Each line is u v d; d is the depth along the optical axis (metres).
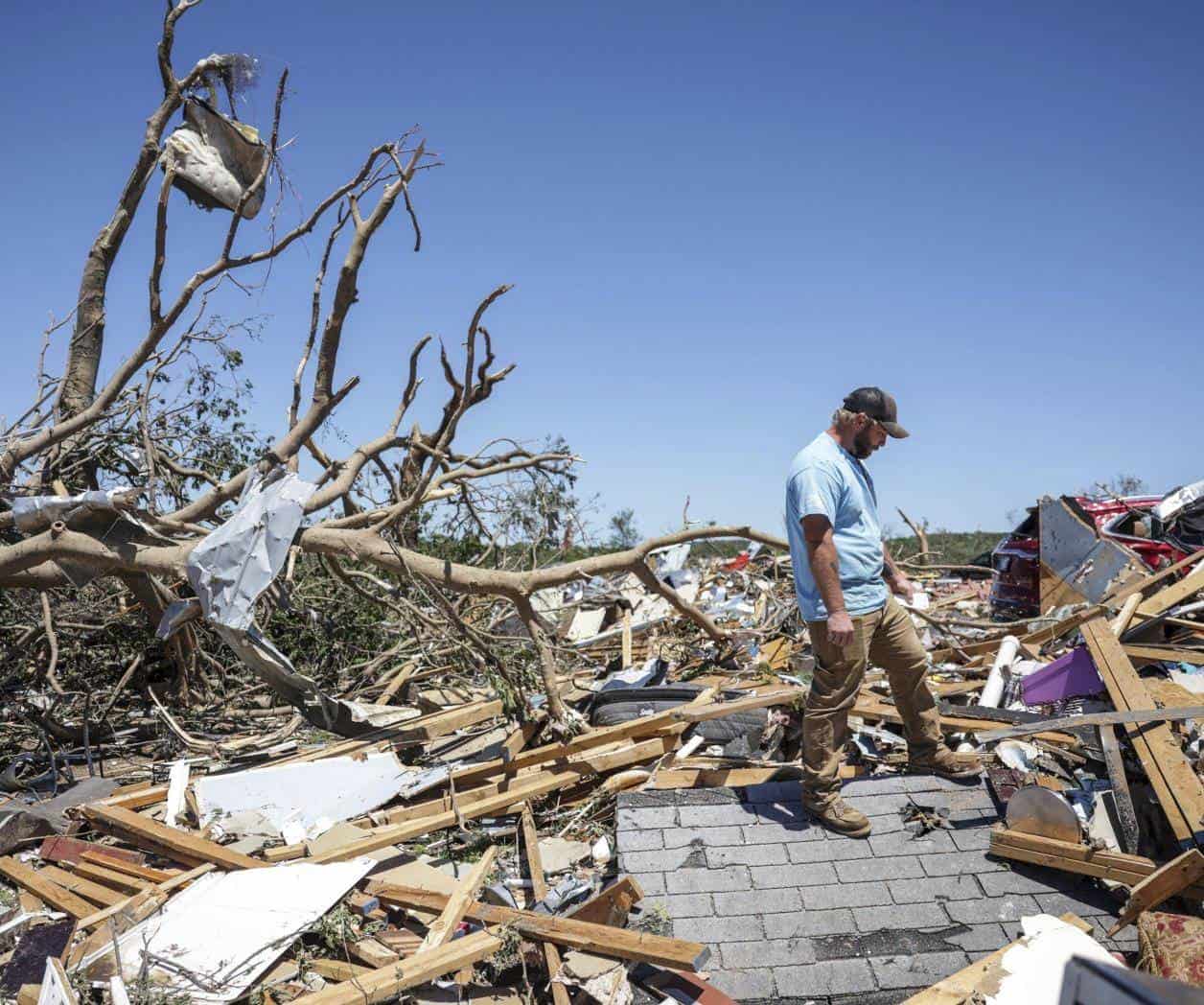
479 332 6.71
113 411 8.36
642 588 10.85
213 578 6.23
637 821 4.70
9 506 7.51
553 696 6.16
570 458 8.49
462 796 5.47
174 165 6.69
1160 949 3.31
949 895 4.09
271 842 5.24
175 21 7.59
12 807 5.50
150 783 6.16
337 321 6.85
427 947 3.88
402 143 6.65
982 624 7.85
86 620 8.55
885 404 4.41
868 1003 3.66
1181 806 3.98
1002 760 4.91
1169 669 6.06
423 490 7.11
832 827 4.50
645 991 3.73
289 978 3.87
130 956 3.92
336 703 6.78
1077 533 8.84
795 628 8.75
